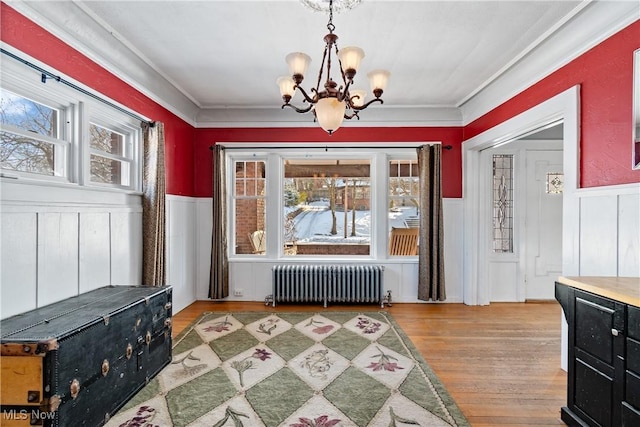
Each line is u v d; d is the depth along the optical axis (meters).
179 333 3.22
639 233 1.89
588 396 1.68
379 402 2.08
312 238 5.02
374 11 2.20
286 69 3.12
